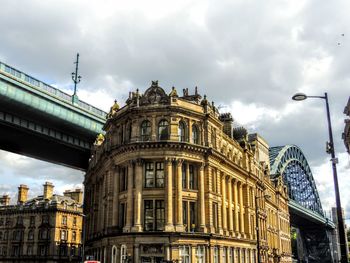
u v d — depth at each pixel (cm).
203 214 5769
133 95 6125
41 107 7294
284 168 14838
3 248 11888
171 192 5541
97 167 7338
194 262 5441
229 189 6912
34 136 7844
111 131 6519
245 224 7562
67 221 11862
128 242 5394
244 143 8094
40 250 11456
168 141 5647
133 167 5734
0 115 7006
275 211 10981
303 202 17175
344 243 2494
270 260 9538
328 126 2698
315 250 18675
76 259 11675
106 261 5766
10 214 12138
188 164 5862
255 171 8662
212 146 6253
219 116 7475
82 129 8206
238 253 6838
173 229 5394
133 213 5575
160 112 5812
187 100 6119
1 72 6581
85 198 9156
